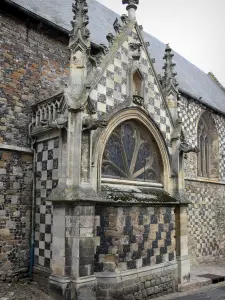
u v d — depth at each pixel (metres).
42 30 12.00
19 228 10.48
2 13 10.92
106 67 10.01
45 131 10.11
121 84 10.47
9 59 10.94
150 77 11.61
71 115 8.84
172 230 11.47
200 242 17.12
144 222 10.28
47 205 9.91
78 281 8.20
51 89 12.06
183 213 11.90
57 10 13.85
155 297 10.30
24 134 10.95
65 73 12.68
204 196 17.89
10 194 10.39
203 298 10.47
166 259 11.05
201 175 19.20
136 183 10.73
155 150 11.66
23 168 10.73
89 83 9.39
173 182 11.88
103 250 9.04
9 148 10.41
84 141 8.95
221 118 20.69
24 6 11.88
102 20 16.77
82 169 8.79
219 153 20.03
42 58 11.92
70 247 8.47
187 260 11.84
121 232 9.41
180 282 11.48
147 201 10.23
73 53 9.39
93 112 9.16
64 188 8.62
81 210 8.47
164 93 12.29
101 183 9.57
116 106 10.14
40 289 9.49
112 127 9.91
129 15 11.38
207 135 20.25
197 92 19.59
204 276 13.68
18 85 11.08
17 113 10.90
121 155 10.52
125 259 9.47
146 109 11.09
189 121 17.48
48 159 10.10
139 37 11.42
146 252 10.23
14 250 10.29
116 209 9.39
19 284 9.91
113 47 10.37
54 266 8.64
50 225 9.70
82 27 9.50
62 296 8.16
